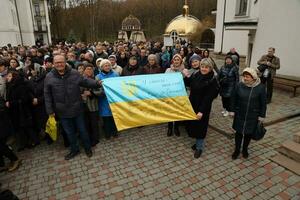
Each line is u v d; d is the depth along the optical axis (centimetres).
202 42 4000
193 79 512
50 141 589
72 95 475
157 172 470
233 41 2241
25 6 3397
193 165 490
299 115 741
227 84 702
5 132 460
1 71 587
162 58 1048
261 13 1134
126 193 415
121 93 516
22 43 3400
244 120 472
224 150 546
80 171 477
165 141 592
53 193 418
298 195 404
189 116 506
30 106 557
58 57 453
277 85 1047
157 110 528
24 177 462
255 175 456
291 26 989
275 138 593
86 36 4884
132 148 561
